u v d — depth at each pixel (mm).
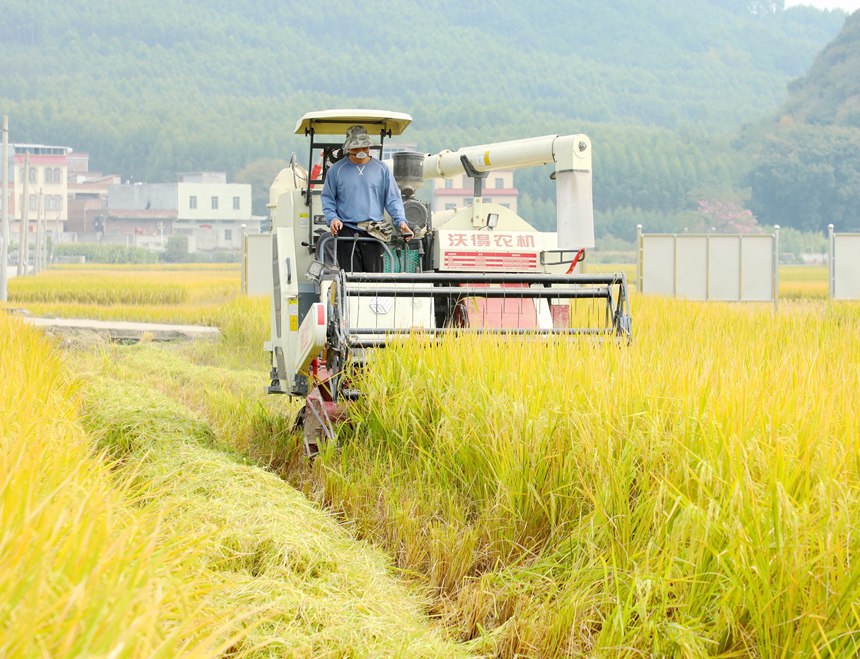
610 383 7984
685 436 6723
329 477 9391
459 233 12297
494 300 11781
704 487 6016
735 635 5477
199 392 16094
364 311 11312
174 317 35781
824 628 5035
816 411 6660
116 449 10148
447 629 6664
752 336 15930
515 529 7570
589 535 6789
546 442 7762
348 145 12320
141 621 3801
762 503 5539
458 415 8656
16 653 3439
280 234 13141
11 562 3916
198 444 10594
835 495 5523
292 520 7680
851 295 34938
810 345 12836
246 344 25891
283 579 6664
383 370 9773
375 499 8812
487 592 6906
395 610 6559
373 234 12352
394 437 9398
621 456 6945
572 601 6312
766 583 5223
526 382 8492
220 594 6137
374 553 7848
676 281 34281
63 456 6246
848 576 5035
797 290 61406
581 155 12789
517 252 12523
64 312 36781
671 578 5871
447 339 9750
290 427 12586
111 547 4355
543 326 11703
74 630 3600
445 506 8273
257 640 5609
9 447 6016
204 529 7250
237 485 8469
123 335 27359
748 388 7312
